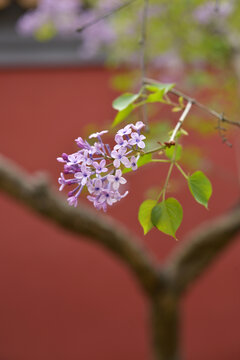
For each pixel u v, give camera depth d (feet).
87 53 20.16
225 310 20.57
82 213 11.03
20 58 21.01
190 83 13.94
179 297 12.61
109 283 20.51
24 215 20.70
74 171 4.15
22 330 20.24
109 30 14.93
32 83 21.11
